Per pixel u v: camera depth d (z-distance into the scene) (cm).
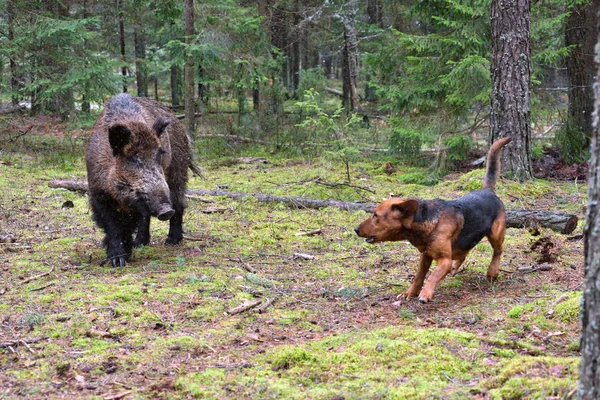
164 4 1772
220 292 647
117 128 673
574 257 753
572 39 1414
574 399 365
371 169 1404
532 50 1381
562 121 1370
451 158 1372
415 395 403
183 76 2145
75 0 2111
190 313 586
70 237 882
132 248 790
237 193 1134
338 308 607
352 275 714
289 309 605
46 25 1588
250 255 802
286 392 419
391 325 552
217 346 510
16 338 521
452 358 462
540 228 870
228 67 1777
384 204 590
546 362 430
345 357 469
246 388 428
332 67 4044
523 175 1138
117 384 438
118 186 690
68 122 1872
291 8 2398
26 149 1667
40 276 696
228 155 1673
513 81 1120
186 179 866
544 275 684
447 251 591
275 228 936
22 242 853
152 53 2608
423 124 1397
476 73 1285
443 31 1502
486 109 1452
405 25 2252
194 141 1622
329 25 2664
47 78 1645
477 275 698
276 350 486
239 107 1906
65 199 1138
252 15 1881
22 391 425
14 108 1992
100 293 629
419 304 605
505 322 539
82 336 526
